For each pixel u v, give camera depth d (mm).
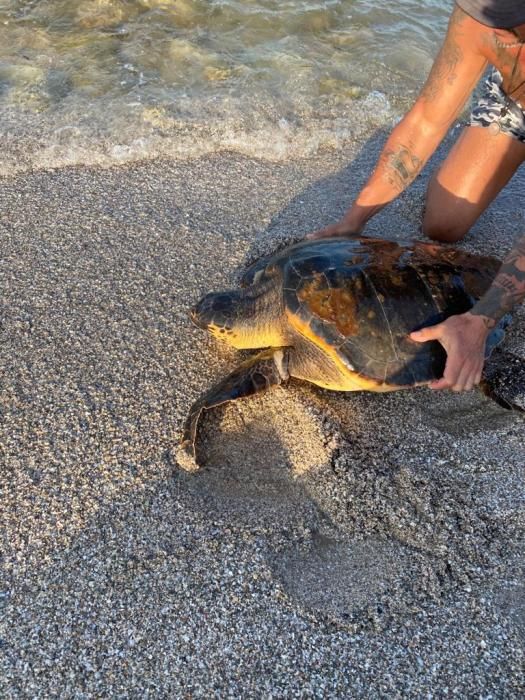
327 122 2361
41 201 1952
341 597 1194
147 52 2580
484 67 1477
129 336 1611
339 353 1369
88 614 1161
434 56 2703
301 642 1136
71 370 1532
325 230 1709
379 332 1392
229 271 1783
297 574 1228
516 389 1530
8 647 1118
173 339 1613
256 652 1124
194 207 1974
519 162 1733
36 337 1593
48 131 2199
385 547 1260
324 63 2621
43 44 2578
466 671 1107
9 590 1187
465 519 1293
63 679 1089
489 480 1358
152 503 1316
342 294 1401
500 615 1170
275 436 1435
